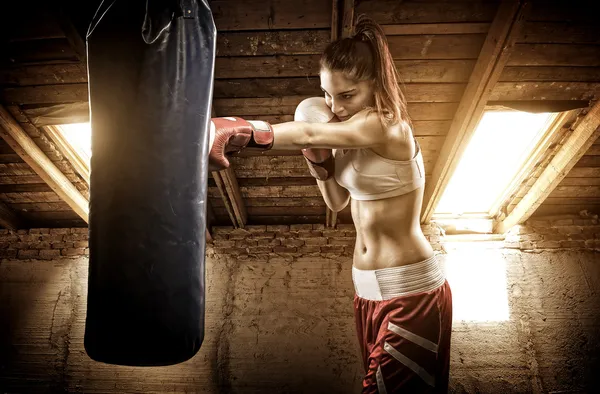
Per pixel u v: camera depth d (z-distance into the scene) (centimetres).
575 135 338
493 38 258
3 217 457
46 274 466
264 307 442
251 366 428
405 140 139
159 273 79
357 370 421
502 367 415
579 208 445
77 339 448
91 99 85
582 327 422
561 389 408
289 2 262
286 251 455
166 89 84
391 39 276
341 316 436
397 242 157
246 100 316
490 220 456
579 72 295
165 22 88
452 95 307
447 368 155
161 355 79
